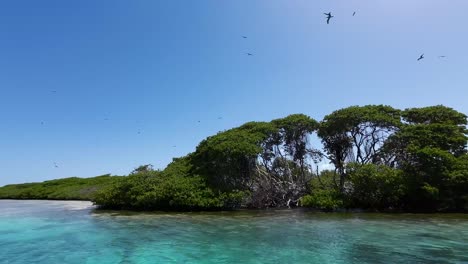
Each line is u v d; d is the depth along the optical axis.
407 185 27.39
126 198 32.09
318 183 34.78
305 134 35.88
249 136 33.94
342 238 17.45
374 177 28.00
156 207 31.45
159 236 18.44
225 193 30.95
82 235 18.98
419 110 32.66
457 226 20.73
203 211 30.50
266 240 17.17
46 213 29.84
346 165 30.53
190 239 17.58
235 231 19.72
